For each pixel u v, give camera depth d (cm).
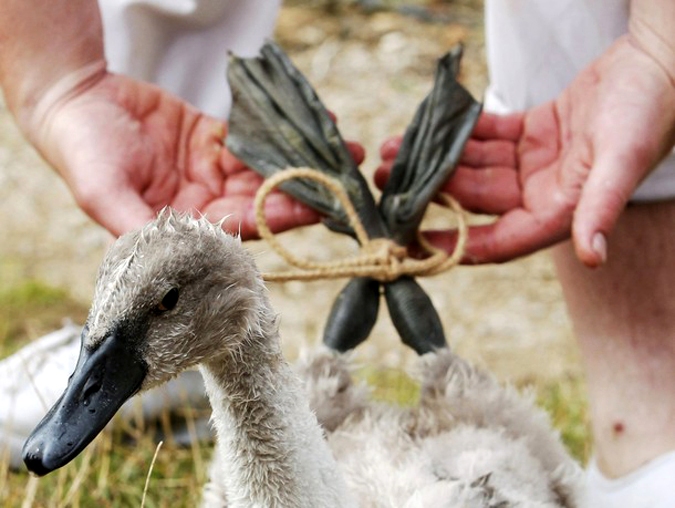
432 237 96
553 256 110
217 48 112
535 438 91
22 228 176
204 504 91
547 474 89
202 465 113
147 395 115
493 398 91
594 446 111
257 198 92
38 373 113
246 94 96
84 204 94
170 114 100
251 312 79
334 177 94
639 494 103
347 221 93
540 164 98
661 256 104
